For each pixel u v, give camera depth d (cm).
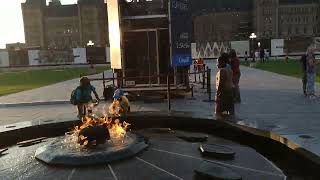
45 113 1372
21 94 1995
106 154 507
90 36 11662
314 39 6456
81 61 6788
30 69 5897
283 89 1791
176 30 1538
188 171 498
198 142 641
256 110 1207
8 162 545
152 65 1579
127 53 1584
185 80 1606
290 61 5022
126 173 481
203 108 1298
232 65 1360
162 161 521
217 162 535
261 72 3033
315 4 10981
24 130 706
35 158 538
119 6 1548
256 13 10956
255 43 6506
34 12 11969
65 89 2178
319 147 541
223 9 11456
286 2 10944
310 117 1037
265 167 536
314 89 1603
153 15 1548
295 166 555
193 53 6581
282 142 594
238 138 675
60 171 488
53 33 11994
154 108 1327
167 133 697
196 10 11544
